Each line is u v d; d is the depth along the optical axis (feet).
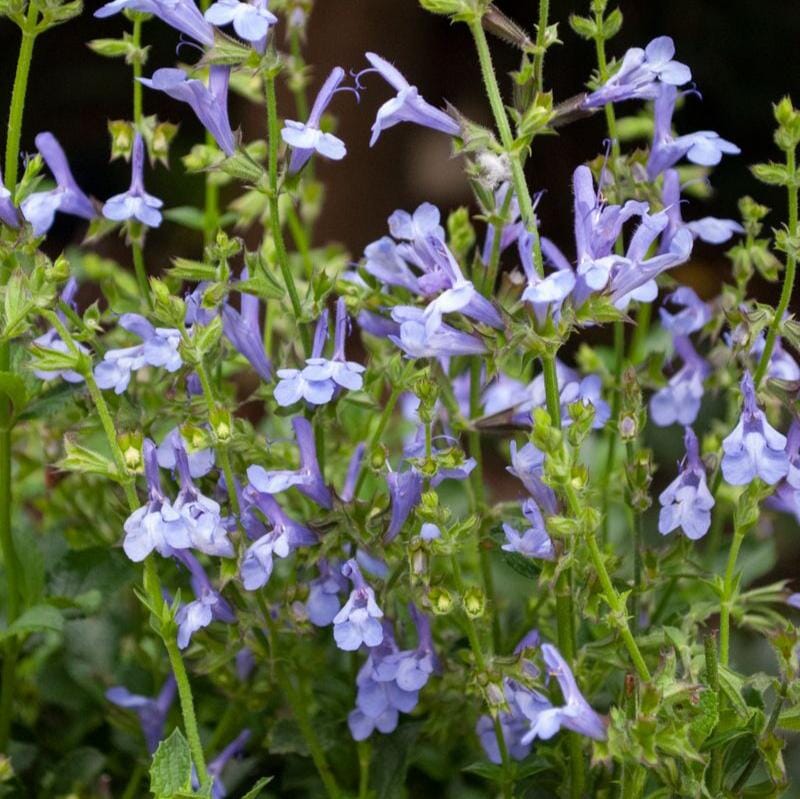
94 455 2.26
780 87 5.08
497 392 2.58
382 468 2.33
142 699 2.53
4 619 2.57
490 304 2.22
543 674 2.42
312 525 2.33
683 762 2.26
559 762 2.40
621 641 2.32
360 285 2.42
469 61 5.30
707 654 2.26
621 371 2.57
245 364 2.54
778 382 2.31
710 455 2.38
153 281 2.26
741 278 2.49
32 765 2.62
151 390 2.55
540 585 2.28
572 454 2.21
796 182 2.26
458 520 2.34
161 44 5.16
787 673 2.23
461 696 2.43
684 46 5.08
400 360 2.41
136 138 2.43
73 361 2.24
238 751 2.57
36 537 2.77
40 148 2.48
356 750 2.51
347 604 2.29
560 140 5.01
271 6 2.71
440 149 5.17
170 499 2.32
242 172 2.34
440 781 2.62
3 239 2.37
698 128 5.20
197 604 2.33
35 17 2.36
